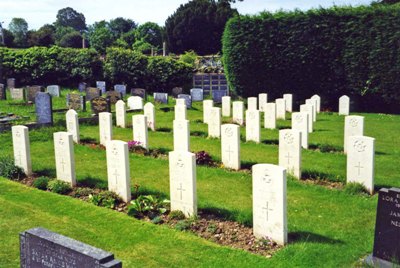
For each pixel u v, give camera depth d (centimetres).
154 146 1650
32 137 1766
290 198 1054
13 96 3105
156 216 929
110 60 3991
